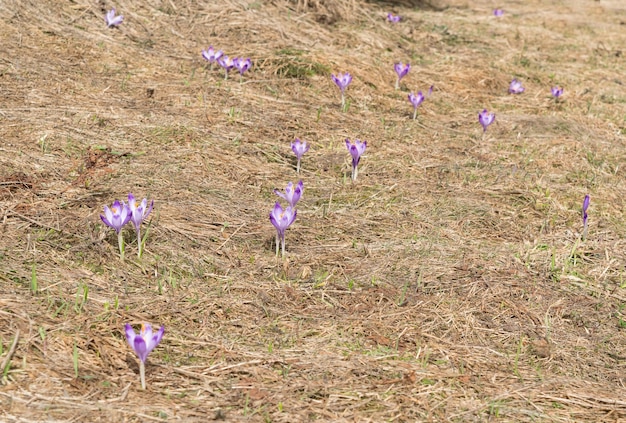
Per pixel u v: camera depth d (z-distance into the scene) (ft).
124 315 16.12
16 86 27.91
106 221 17.98
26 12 34.12
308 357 15.49
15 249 18.17
